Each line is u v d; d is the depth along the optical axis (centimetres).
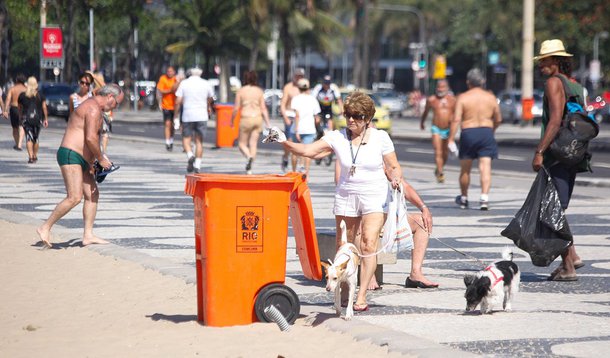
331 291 2266
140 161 6781
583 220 3931
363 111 2230
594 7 10488
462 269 2834
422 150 8756
